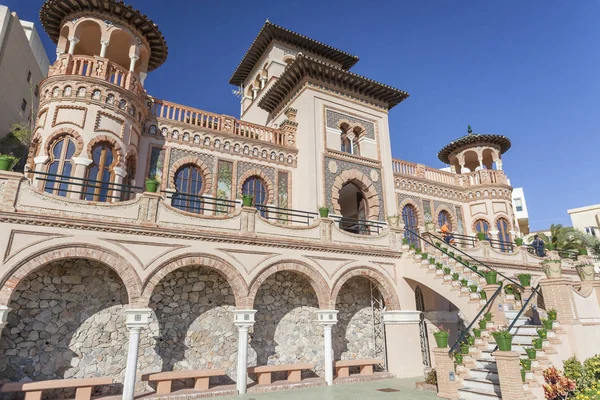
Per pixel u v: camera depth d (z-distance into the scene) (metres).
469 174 30.47
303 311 16.53
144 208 12.62
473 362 12.46
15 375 11.20
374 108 25.31
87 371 12.16
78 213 11.57
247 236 14.08
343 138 23.88
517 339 13.02
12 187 10.85
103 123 16.12
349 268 16.27
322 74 23.44
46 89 16.34
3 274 10.17
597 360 11.71
